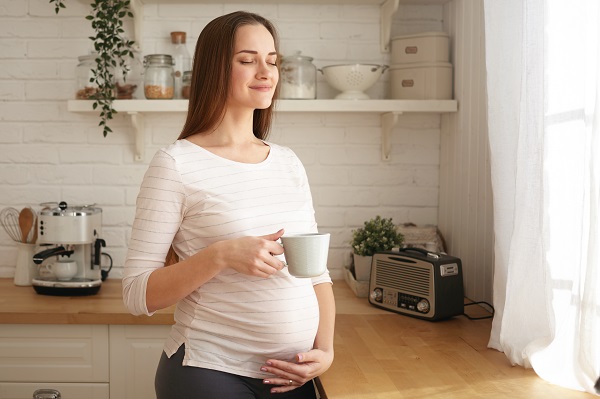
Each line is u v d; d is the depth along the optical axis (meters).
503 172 1.90
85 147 2.95
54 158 2.96
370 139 3.00
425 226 3.00
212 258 1.43
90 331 2.42
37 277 2.73
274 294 1.52
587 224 1.52
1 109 2.94
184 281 1.45
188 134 1.64
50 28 2.92
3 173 2.96
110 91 2.71
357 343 2.02
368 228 2.71
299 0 2.88
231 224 1.51
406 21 2.97
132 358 2.43
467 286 2.68
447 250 2.91
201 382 1.51
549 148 1.67
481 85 2.51
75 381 2.45
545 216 1.67
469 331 2.17
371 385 1.63
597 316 1.50
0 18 2.92
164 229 1.51
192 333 1.54
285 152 1.73
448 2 2.90
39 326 2.42
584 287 1.51
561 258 1.64
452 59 2.85
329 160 3.00
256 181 1.57
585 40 1.53
